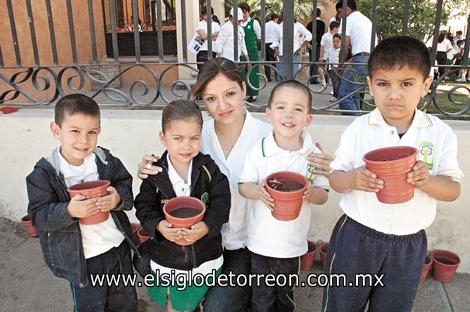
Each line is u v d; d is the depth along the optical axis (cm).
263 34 280
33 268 279
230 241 228
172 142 190
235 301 213
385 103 165
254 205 210
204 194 201
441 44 1106
